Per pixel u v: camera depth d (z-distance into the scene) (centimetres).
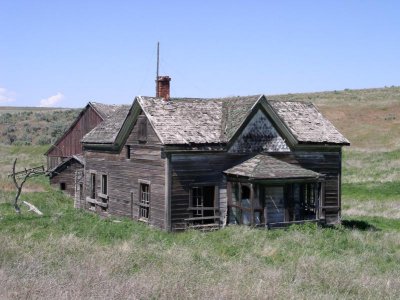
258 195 2359
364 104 9062
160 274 1255
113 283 1095
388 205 3403
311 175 2377
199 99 2708
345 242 2069
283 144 2577
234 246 1845
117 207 2753
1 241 1591
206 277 1263
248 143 2492
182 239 2048
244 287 1155
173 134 2320
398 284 1330
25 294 989
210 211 2423
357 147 6675
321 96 10706
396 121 7756
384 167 5047
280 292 1145
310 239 2038
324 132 2700
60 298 964
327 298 1153
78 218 2488
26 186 4306
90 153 3091
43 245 1608
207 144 2352
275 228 2311
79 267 1261
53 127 10106
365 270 1517
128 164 2639
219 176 2420
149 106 2462
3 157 7419
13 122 11025
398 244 2128
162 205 2322
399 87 11469
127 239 1958
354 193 3912
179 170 2319
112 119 3136
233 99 2731
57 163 4988
